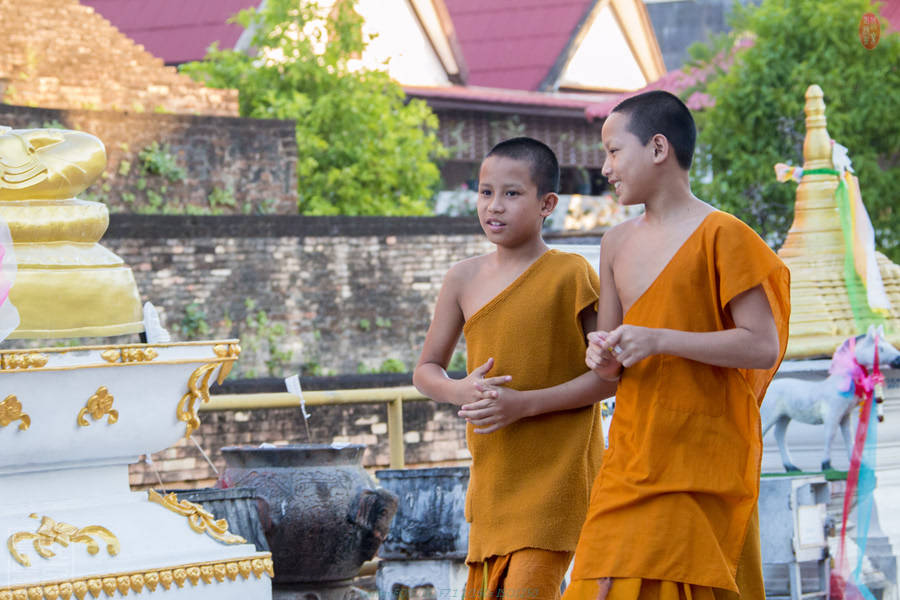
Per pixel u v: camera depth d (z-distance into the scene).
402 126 17.42
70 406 3.20
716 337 3.09
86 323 3.34
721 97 16.36
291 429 10.42
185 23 22.30
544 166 3.58
